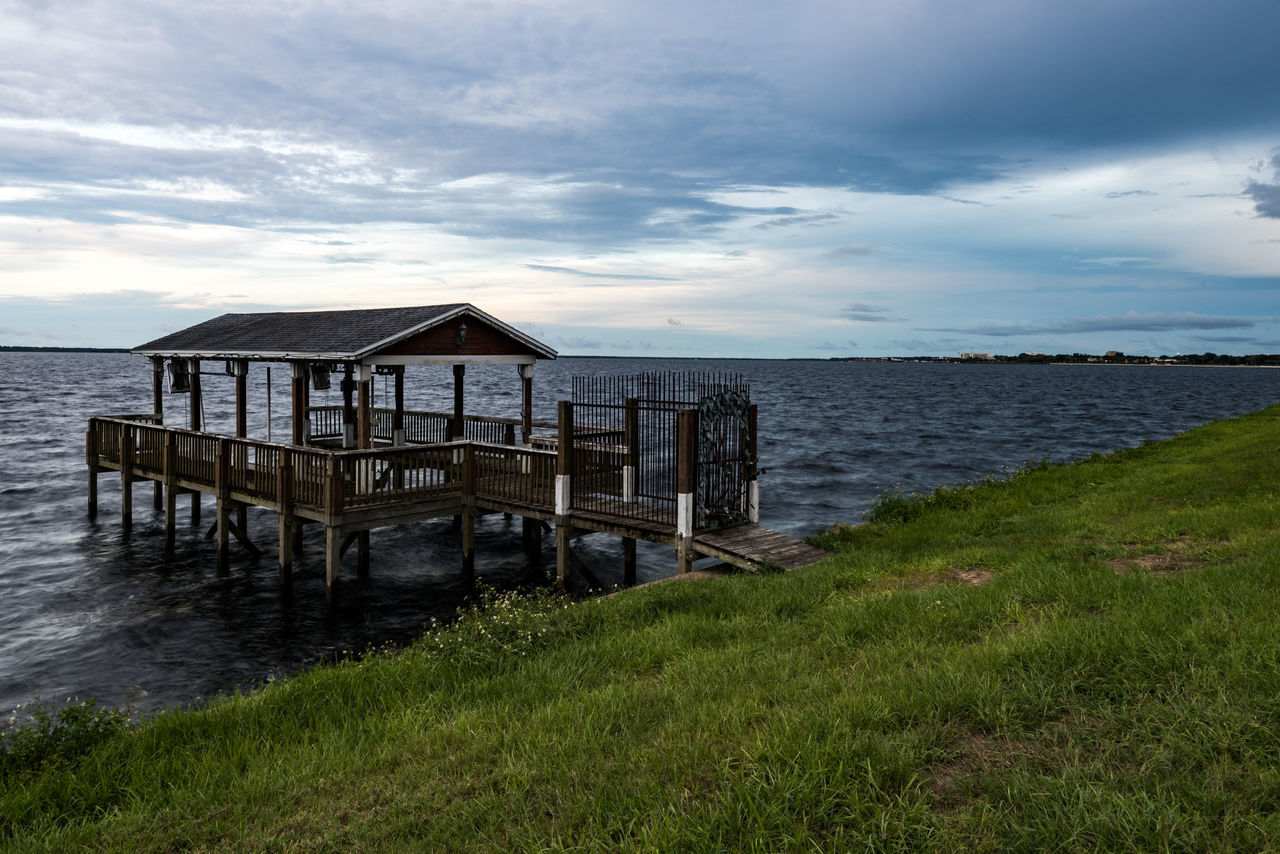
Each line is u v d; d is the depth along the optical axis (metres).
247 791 5.73
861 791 4.61
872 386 134.38
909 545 13.33
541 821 4.79
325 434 25.39
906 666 6.86
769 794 4.58
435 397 89.81
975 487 20.73
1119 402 89.75
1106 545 11.41
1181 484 16.80
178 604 15.70
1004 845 4.04
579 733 6.12
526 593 16.45
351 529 15.73
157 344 24.39
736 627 9.05
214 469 18.44
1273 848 3.74
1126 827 4.00
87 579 17.48
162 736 6.96
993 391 119.56
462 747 6.20
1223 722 4.91
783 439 46.97
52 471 32.09
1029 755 4.92
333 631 14.24
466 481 17.39
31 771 6.37
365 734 6.84
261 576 17.84
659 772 5.16
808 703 6.05
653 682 7.34
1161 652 6.05
